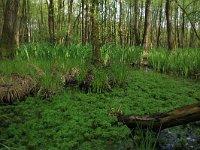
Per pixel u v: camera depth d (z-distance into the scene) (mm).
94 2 9859
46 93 8477
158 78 11703
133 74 12234
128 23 37500
